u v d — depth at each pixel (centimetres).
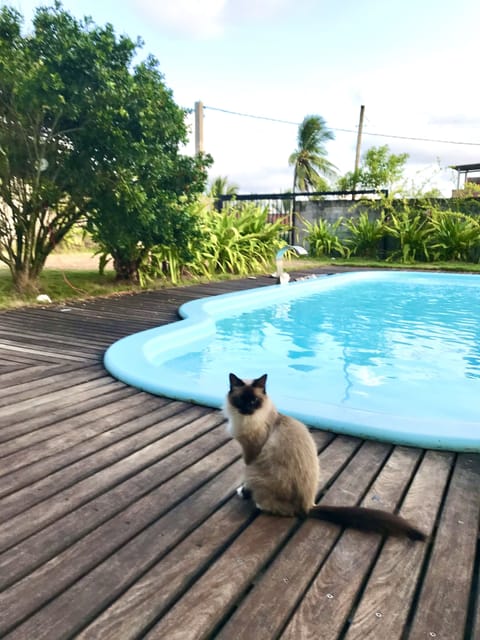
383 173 2572
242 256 1330
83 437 323
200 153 973
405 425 331
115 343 555
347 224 1892
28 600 174
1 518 226
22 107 755
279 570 195
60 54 741
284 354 658
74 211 923
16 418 352
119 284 1053
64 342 585
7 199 831
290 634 162
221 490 258
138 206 823
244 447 236
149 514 234
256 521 229
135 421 353
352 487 265
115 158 819
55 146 827
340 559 203
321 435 336
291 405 371
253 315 906
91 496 249
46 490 253
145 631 163
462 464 295
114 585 184
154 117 842
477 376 568
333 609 174
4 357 514
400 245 1783
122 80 796
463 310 979
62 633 160
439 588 185
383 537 219
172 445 314
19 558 198
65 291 938
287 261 1708
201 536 217
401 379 555
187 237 977
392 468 288
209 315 732
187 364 605
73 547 206
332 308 984
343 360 632
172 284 1109
